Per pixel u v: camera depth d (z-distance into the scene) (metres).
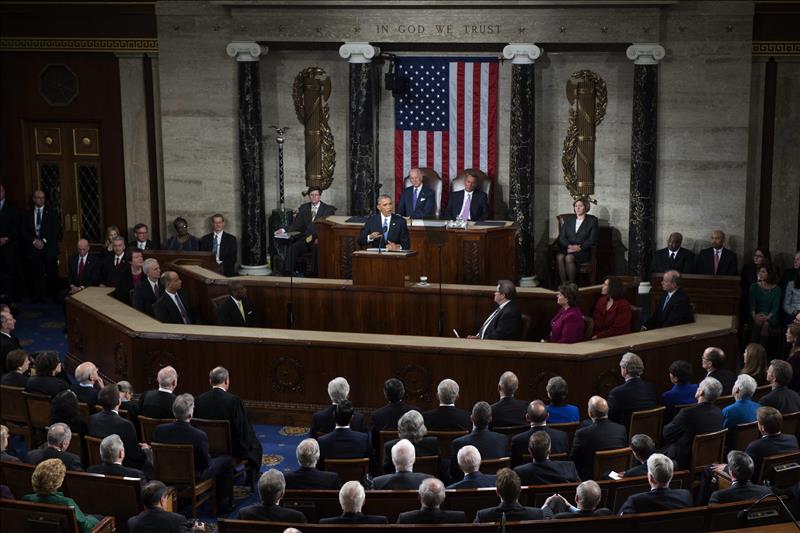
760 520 5.75
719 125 14.53
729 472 6.75
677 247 14.16
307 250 14.83
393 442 7.40
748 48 14.30
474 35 14.67
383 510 6.38
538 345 9.92
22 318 15.07
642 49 14.32
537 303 11.18
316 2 14.80
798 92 14.48
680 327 10.50
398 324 11.48
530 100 14.79
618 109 15.26
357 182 15.43
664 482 6.14
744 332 13.00
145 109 16.09
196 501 7.95
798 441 8.05
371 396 10.18
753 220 14.87
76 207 16.66
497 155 15.66
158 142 16.17
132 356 10.64
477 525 5.59
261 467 9.38
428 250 13.10
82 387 8.84
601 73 15.24
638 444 6.84
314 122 15.97
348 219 13.98
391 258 11.37
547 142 15.56
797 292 12.75
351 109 15.21
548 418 8.16
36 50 16.17
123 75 16.02
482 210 14.73
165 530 6.11
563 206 15.69
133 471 7.01
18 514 6.01
